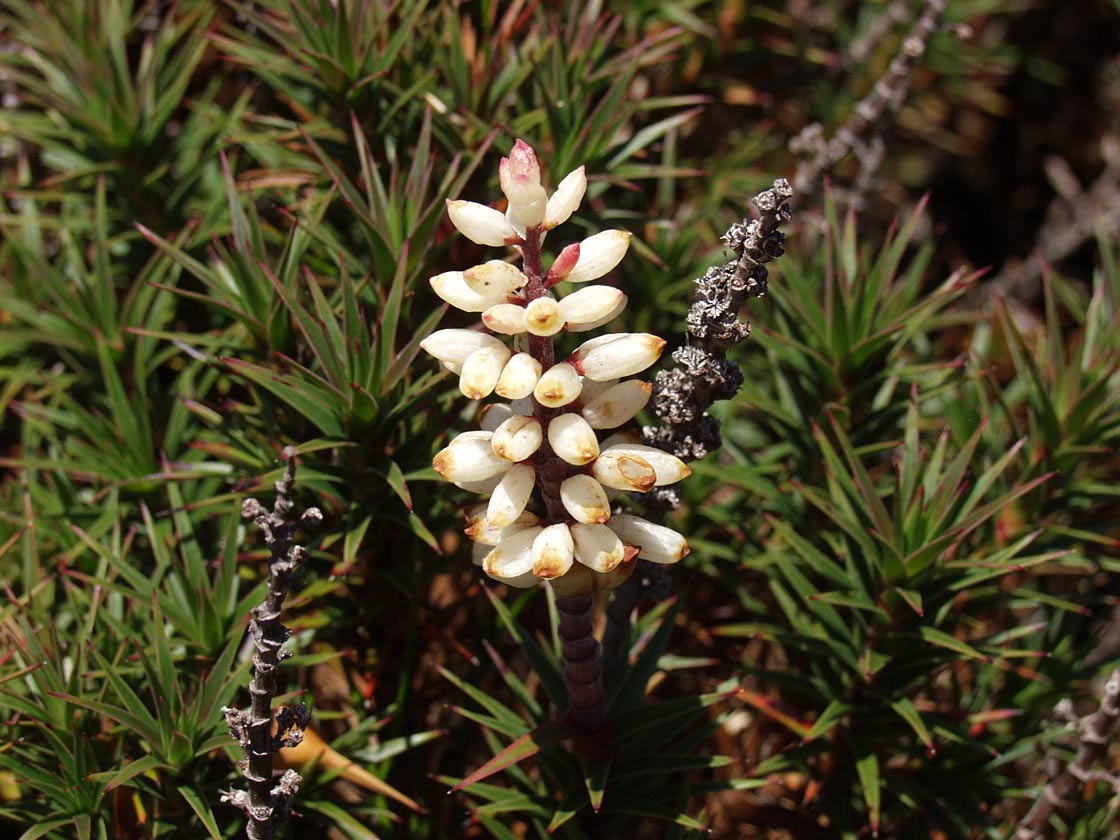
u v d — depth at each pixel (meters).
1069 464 0.33
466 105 0.34
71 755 0.27
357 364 0.28
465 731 0.33
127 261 0.38
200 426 0.35
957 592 0.31
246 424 0.32
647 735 0.28
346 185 0.30
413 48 0.35
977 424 0.35
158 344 0.36
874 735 0.31
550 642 0.35
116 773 0.27
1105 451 0.33
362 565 0.31
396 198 0.30
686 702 0.27
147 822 0.28
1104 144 0.58
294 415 0.31
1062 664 0.35
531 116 0.33
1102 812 0.32
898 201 0.60
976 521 0.28
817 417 0.34
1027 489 0.28
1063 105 0.64
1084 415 0.33
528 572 0.23
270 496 0.30
